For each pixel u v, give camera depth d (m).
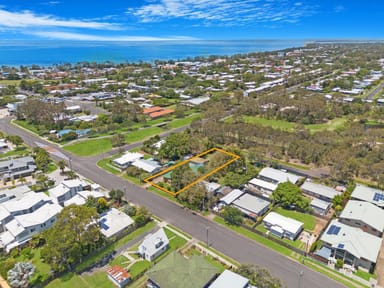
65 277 38.75
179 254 39.56
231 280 34.59
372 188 58.56
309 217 52.25
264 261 41.59
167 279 34.97
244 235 47.66
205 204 55.31
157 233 44.91
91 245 43.09
